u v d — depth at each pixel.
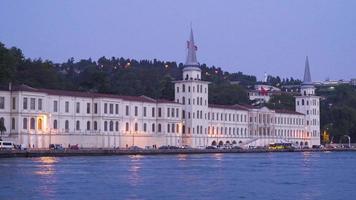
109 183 108.25
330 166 169.12
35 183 105.62
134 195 91.75
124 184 106.81
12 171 128.25
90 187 101.38
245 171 143.38
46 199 86.38
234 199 89.12
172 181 113.62
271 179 121.38
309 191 100.00
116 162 172.25
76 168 142.38
